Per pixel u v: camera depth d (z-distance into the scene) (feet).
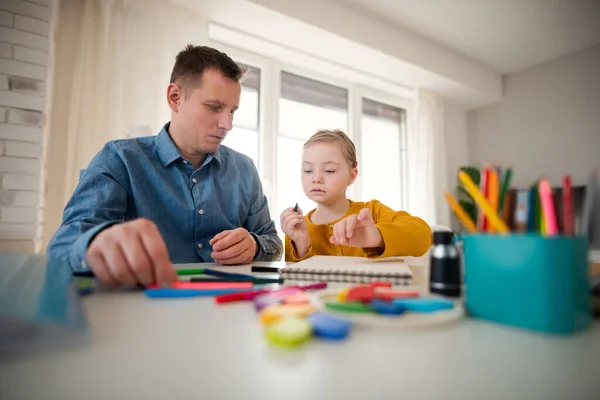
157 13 5.86
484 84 10.30
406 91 9.89
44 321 0.61
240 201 3.37
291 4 6.72
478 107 11.47
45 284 0.86
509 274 0.78
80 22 5.39
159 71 5.76
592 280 0.86
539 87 10.18
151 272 1.19
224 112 3.02
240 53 7.52
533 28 8.35
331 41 7.52
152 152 3.02
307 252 2.58
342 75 8.87
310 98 8.61
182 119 2.99
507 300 0.78
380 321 0.75
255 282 1.33
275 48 7.61
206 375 0.52
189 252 2.94
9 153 4.20
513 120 10.69
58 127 5.13
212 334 0.71
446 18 7.97
